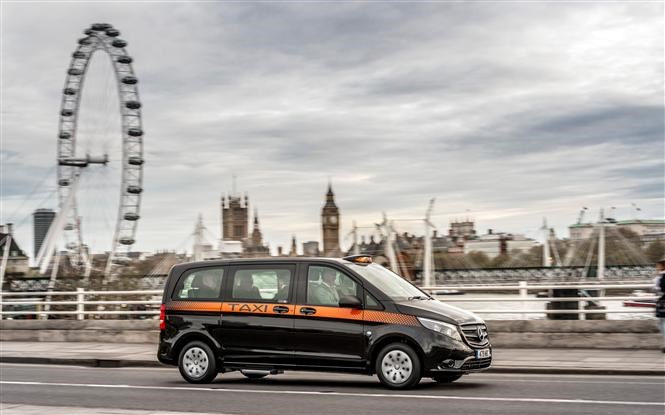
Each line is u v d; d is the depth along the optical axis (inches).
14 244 3299.7
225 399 506.6
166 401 505.4
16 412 443.5
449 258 7514.8
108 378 650.2
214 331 580.7
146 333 940.6
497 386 546.6
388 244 3213.6
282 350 557.3
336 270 555.2
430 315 526.0
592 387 529.3
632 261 5718.5
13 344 944.3
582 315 823.7
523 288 791.7
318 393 525.7
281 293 565.0
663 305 701.9
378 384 581.6
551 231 5639.8
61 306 1632.6
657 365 635.5
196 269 600.4
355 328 538.0
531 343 784.9
